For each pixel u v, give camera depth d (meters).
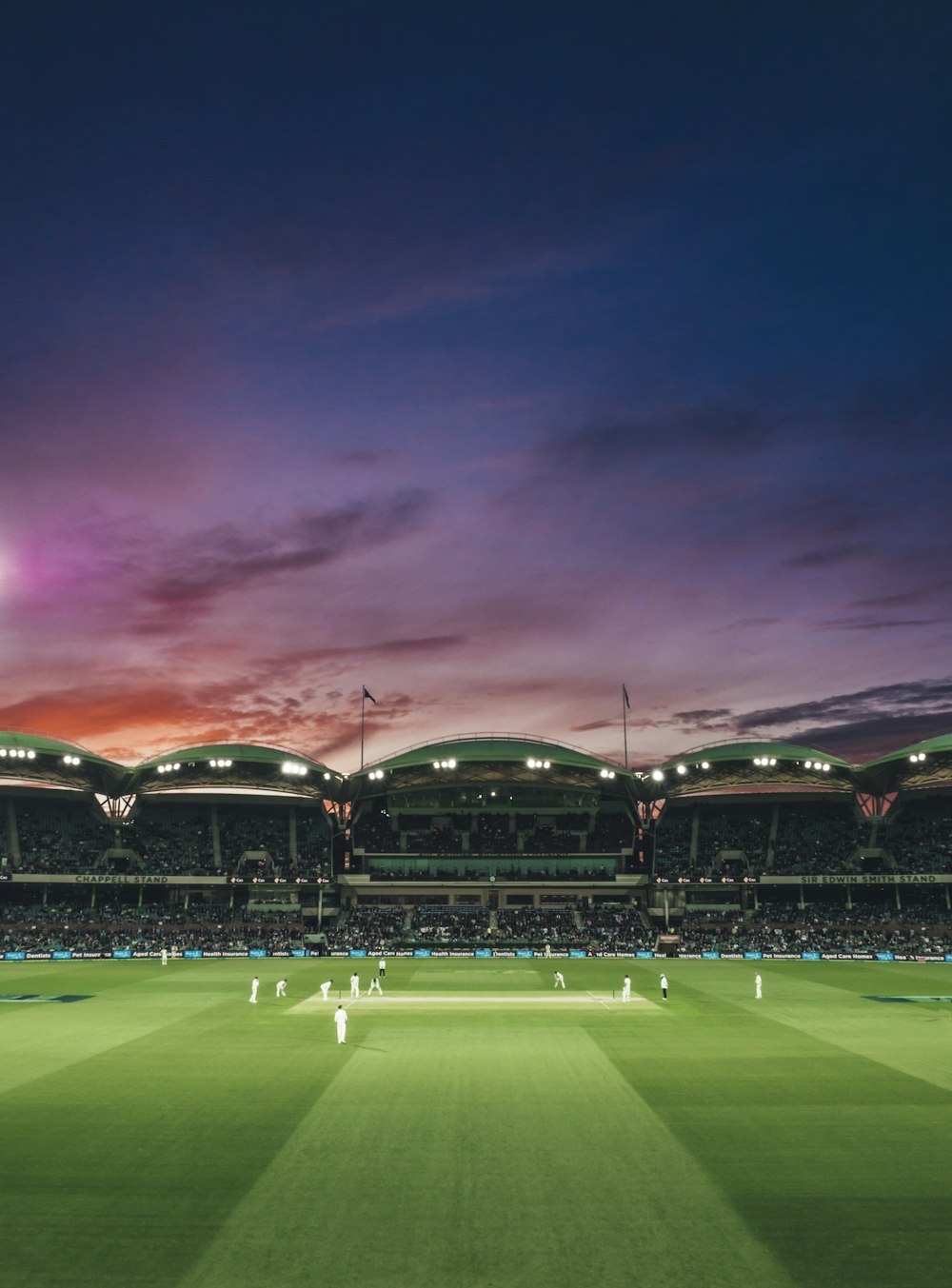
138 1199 19.52
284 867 107.75
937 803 110.12
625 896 106.44
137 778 104.88
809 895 106.31
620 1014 45.34
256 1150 22.77
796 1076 31.03
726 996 53.59
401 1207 19.03
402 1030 40.25
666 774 105.69
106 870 101.94
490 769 107.31
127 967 73.69
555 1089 28.95
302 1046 36.44
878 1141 23.52
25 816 106.69
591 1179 20.62
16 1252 16.97
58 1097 28.28
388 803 114.94
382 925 97.94
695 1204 19.19
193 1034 39.56
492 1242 17.30
